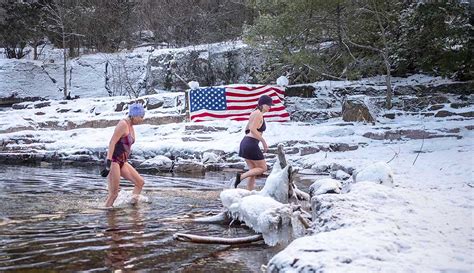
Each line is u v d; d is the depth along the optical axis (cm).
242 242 586
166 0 3416
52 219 695
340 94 2220
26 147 1752
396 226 488
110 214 740
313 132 1659
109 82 3312
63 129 2120
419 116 1922
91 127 2108
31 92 3331
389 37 2328
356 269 358
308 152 1497
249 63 2645
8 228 634
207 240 582
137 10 3675
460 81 2247
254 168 927
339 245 413
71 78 3391
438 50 2245
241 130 1770
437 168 1028
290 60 2161
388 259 386
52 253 520
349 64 2302
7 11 3628
